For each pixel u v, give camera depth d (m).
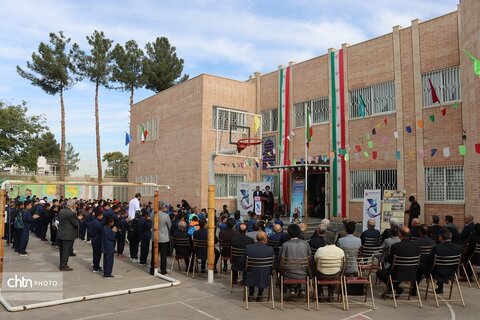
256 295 8.70
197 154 23.67
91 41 35.62
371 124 18.81
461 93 15.38
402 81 17.66
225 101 24.22
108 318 7.03
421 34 17.08
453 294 8.80
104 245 10.30
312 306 7.90
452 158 15.73
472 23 13.33
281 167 20.72
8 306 7.52
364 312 7.46
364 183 18.98
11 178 37.56
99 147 36.16
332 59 20.78
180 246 10.83
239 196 21.83
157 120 28.53
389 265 8.45
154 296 8.56
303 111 22.27
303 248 7.91
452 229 10.23
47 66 34.06
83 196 38.47
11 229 15.97
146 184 10.67
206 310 7.55
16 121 30.91
